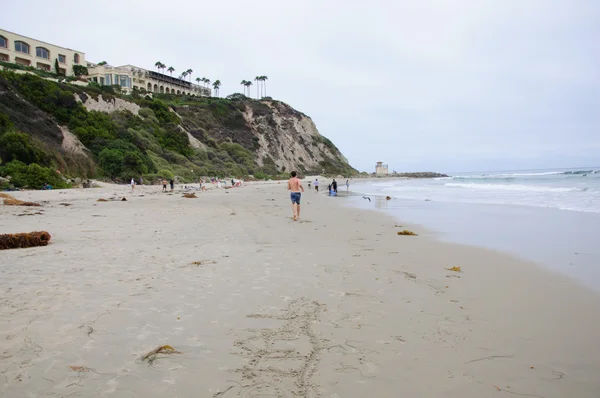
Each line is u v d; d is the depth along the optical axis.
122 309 4.09
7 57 58.94
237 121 84.56
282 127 95.19
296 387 2.64
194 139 64.81
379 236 9.52
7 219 11.89
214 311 4.09
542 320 3.95
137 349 3.16
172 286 4.98
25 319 3.74
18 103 35.47
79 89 49.31
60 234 9.15
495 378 2.81
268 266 6.18
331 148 107.56
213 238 8.88
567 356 3.16
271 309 4.19
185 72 124.94
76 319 3.77
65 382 2.63
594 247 8.02
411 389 2.64
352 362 3.02
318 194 31.20
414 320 3.92
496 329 3.71
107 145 40.41
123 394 2.50
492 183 44.00
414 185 49.75
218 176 54.88
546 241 8.80
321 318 3.95
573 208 15.84
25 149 29.08
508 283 5.35
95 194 25.75
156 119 56.66
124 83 77.00
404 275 5.73
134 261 6.36
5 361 2.89
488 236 9.57
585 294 4.82
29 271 5.60
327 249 7.70
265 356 3.09
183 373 2.80
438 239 9.12
